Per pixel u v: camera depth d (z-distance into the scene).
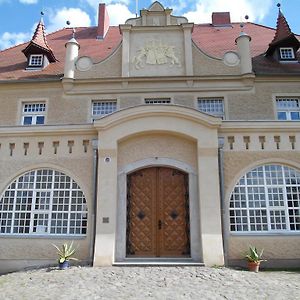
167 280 8.80
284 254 10.91
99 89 16.11
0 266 11.25
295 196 11.51
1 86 16.58
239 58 16.14
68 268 10.34
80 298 7.51
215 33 21.12
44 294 7.88
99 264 10.64
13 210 11.84
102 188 11.45
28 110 16.47
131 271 9.75
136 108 11.99
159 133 12.12
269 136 11.98
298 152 11.83
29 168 12.14
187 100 15.73
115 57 16.52
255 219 11.32
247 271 9.99
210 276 9.12
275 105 15.60
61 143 12.30
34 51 18.02
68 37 22.23
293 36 17.11
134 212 11.86
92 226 11.30
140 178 12.16
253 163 11.73
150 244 11.57
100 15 22.11
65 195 11.87
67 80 16.02
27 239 11.45
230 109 15.53
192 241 11.15
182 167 11.87
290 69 16.39
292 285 8.41
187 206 11.74
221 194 11.35
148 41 16.53
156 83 16.00
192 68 15.99
